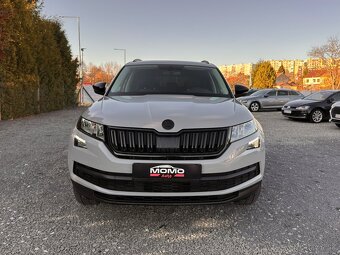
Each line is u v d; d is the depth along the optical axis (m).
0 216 3.30
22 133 8.95
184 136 2.86
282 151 6.66
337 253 2.66
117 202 2.89
